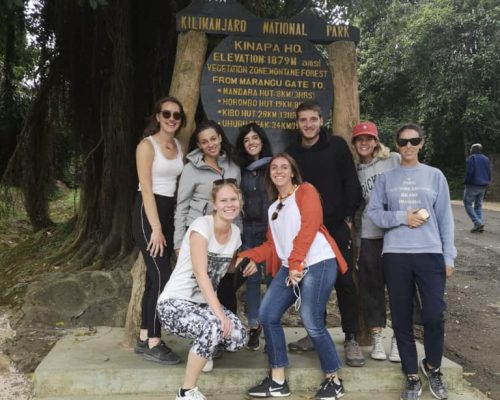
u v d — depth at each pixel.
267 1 6.89
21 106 8.22
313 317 3.24
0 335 4.61
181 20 4.09
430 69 17.97
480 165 10.12
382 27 15.50
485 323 5.45
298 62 4.21
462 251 8.58
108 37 6.59
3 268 6.95
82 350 3.84
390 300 3.35
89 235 6.91
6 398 3.44
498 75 16.81
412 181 3.36
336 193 3.55
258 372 3.50
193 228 3.18
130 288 5.05
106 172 6.49
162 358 3.53
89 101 7.20
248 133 3.71
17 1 3.91
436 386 3.42
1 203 7.86
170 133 3.53
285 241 3.27
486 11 16.72
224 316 3.05
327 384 3.36
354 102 4.26
